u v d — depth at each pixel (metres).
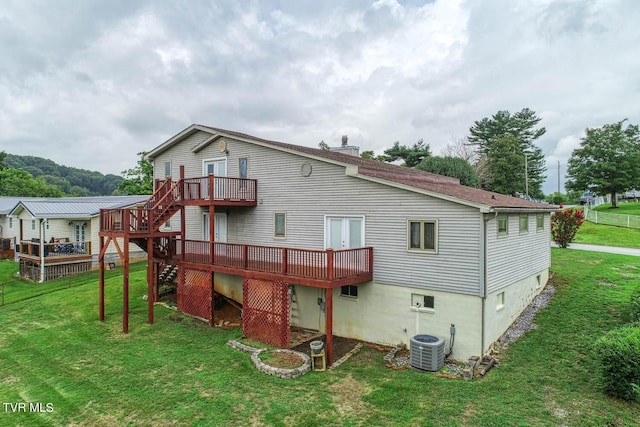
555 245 25.19
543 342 11.16
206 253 14.98
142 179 42.38
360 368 10.41
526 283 13.75
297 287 14.34
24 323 14.92
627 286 14.76
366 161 19.09
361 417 7.87
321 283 10.96
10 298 19.23
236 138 16.62
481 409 8.05
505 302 11.91
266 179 15.70
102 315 14.77
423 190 11.26
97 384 9.73
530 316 13.04
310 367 10.30
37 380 10.09
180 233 15.81
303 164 14.41
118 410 8.48
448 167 33.69
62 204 26.58
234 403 8.55
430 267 11.26
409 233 11.65
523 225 13.50
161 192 18.30
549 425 7.39
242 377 9.85
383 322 12.21
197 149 18.11
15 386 9.81
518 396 8.54
